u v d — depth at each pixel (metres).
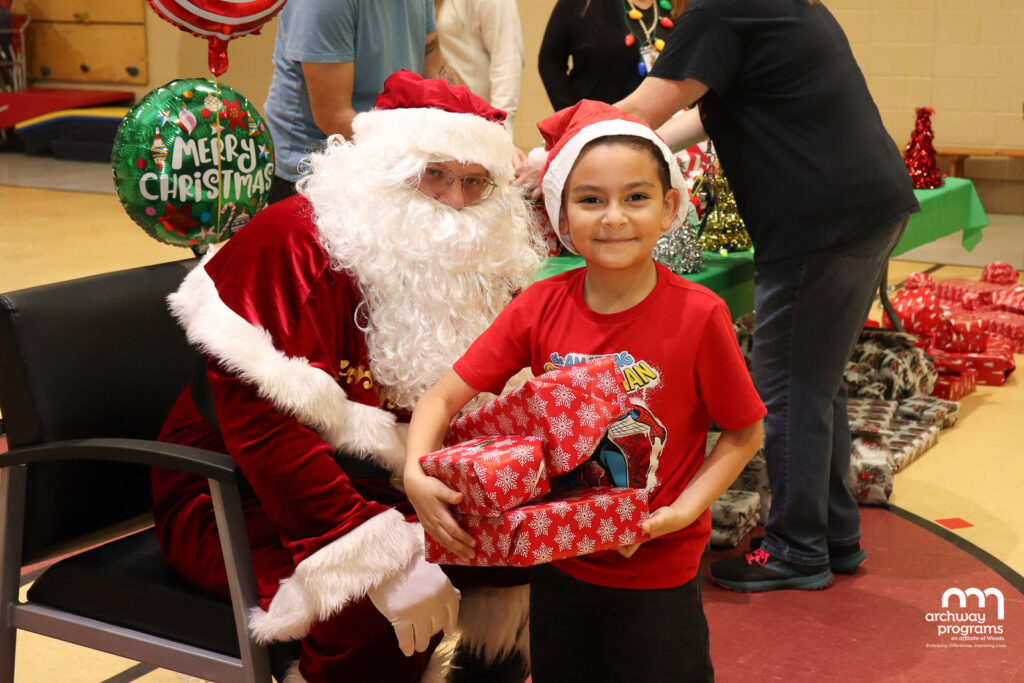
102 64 12.01
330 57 2.75
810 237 2.43
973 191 4.45
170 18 2.07
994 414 4.07
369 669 1.69
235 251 1.73
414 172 1.76
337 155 1.85
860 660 2.35
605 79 3.79
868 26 8.41
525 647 1.96
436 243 1.75
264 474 1.64
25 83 12.23
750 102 2.43
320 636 1.66
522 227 1.94
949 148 8.20
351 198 1.78
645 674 1.55
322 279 1.72
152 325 1.94
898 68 8.41
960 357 4.43
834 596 2.65
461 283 1.80
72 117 11.29
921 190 4.18
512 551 1.34
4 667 1.83
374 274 1.74
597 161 1.42
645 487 1.46
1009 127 8.17
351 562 1.62
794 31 2.34
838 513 2.74
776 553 2.70
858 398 3.89
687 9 2.37
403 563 1.66
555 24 3.87
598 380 1.40
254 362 1.62
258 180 2.29
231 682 1.68
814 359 2.53
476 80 3.66
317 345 1.70
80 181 9.95
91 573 1.81
